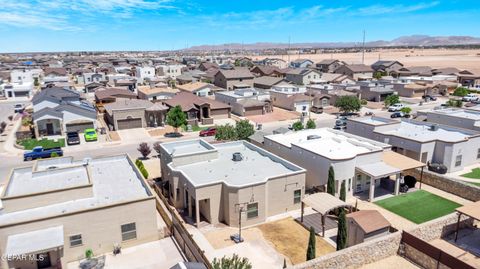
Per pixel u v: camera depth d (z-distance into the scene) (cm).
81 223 2358
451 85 10362
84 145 5334
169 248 2550
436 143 4141
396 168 3453
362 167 3475
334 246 2594
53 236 2200
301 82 11250
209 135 5884
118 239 2497
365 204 3319
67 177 2925
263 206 2945
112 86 10881
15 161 4619
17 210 2412
